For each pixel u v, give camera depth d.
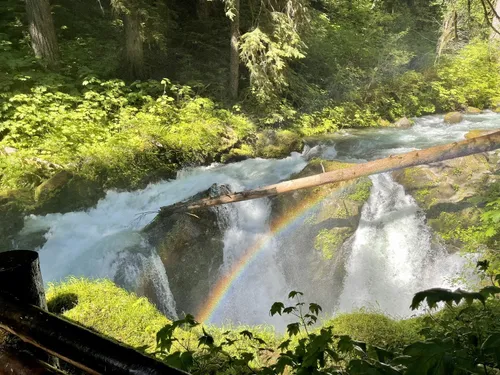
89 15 10.27
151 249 5.39
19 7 9.09
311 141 8.96
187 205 5.85
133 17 8.28
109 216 5.93
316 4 13.91
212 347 2.03
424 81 12.90
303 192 6.28
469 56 13.69
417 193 6.19
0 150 6.19
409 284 5.71
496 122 10.80
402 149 8.41
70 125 6.91
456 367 0.98
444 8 12.62
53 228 5.49
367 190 6.32
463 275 5.23
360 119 10.73
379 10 13.89
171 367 0.78
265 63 8.94
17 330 0.94
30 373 1.01
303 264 5.91
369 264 5.91
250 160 7.84
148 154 6.88
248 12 9.59
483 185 6.04
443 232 5.69
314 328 3.93
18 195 5.60
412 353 1.01
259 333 3.54
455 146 5.62
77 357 0.84
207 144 7.59
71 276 4.48
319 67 11.41
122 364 0.79
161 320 3.68
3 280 1.07
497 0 13.10
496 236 5.32
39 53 7.91
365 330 3.45
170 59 9.78
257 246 6.10
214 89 9.23
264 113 9.23
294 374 1.56
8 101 7.06
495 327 2.71
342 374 1.54
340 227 5.94
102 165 6.37
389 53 12.52
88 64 8.59
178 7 10.88
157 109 7.89
